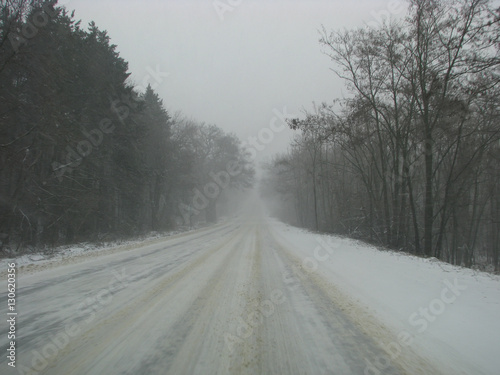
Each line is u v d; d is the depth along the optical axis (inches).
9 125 497.0
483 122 585.6
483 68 466.9
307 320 174.9
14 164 495.8
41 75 511.2
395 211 648.4
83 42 698.2
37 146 522.3
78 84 666.2
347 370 120.3
